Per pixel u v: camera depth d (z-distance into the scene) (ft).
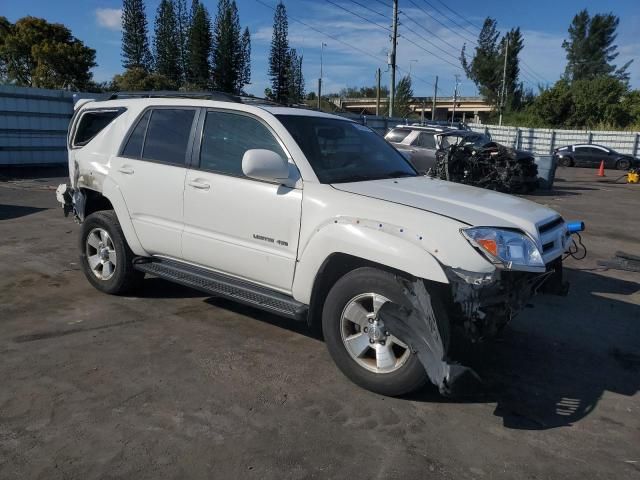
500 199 14.03
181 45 211.00
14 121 57.11
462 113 357.61
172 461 9.62
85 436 10.25
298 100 264.72
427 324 11.08
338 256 12.62
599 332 17.03
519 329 16.97
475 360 14.15
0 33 154.30
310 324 13.29
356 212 12.28
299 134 14.06
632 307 19.63
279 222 13.37
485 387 12.92
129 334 15.05
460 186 15.17
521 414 11.76
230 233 14.40
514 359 14.69
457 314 11.65
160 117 16.53
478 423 11.31
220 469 9.47
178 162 15.69
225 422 10.91
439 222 11.52
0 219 30.53
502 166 50.26
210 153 15.08
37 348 13.92
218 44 205.77
